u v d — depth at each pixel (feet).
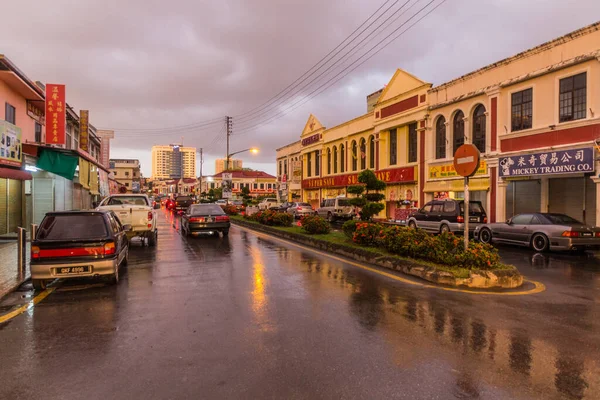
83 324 16.98
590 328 16.20
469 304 19.74
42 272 22.95
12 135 45.44
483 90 64.34
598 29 47.55
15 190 55.67
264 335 15.42
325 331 15.84
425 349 13.98
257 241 48.93
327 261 33.01
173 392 10.98
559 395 10.82
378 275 26.94
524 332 15.72
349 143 112.06
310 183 137.90
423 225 58.39
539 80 55.31
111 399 10.62
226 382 11.55
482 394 10.84
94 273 23.50
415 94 81.97
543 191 56.13
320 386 11.28
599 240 38.83
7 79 47.47
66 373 12.20
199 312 18.58
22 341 15.01
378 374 12.03
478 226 49.57
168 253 38.40
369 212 46.03
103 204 45.62
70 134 83.76
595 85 47.85
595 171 47.03
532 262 33.94
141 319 17.61
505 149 60.70
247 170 294.87
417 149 82.69
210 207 56.80
